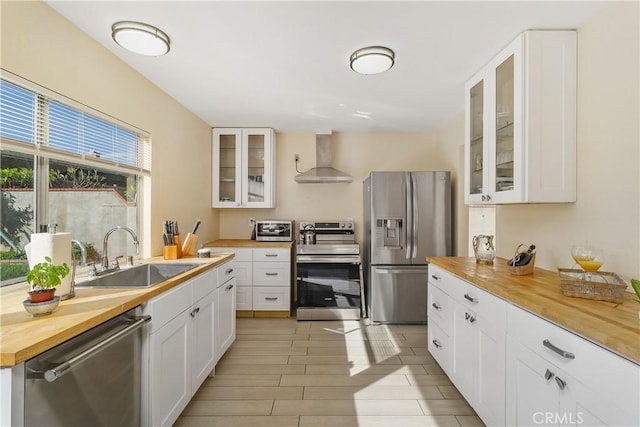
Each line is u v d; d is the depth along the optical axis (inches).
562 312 47.4
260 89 108.7
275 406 80.7
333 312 147.0
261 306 149.9
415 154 170.9
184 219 127.4
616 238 62.2
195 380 79.3
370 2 62.9
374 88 108.1
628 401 35.9
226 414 77.4
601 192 65.5
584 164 70.1
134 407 57.7
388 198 142.3
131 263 89.2
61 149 69.1
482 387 68.6
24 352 36.0
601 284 53.5
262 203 159.6
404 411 78.7
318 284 147.9
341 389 88.6
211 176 157.9
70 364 40.9
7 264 59.4
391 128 161.9
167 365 65.6
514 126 75.7
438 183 141.6
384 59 80.9
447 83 103.7
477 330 70.9
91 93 75.8
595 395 40.2
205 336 86.2
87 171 79.8
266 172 159.5
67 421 43.3
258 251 149.6
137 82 94.4
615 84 62.3
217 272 95.8
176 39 76.4
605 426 38.6
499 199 82.4
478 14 66.7
